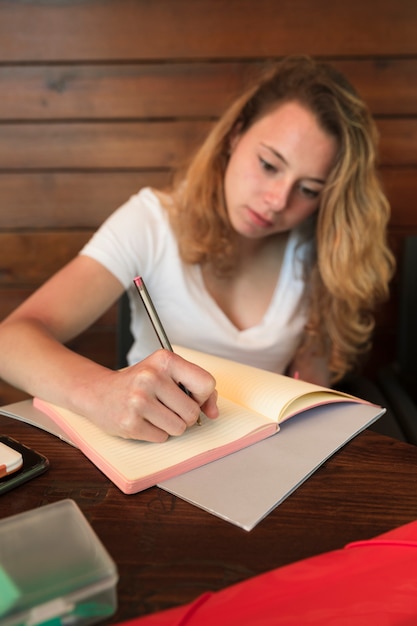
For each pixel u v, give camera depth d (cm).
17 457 55
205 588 41
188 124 143
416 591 42
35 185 146
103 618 38
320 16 138
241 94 116
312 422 68
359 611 40
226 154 113
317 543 47
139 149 144
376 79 142
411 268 133
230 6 137
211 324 111
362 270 116
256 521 49
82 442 60
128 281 106
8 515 49
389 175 148
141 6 136
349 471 58
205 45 139
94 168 145
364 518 50
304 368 127
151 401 58
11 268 150
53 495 53
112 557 44
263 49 139
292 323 119
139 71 140
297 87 103
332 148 103
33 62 139
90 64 139
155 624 37
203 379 60
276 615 39
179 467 56
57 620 37
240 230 107
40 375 69
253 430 62
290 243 120
